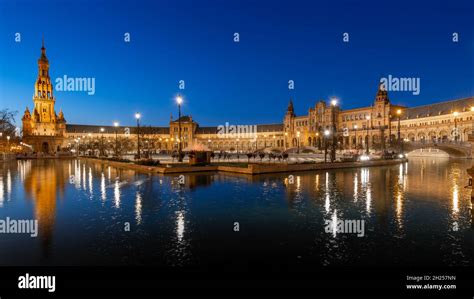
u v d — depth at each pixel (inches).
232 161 2149.4
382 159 2107.5
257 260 344.8
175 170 1366.9
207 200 695.1
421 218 522.3
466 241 402.9
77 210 592.4
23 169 1754.4
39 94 5654.5
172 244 395.5
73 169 1736.0
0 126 3577.8
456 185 949.2
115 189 877.2
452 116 4372.5
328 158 2778.1
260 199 705.6
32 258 349.4
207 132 7268.7
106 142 5836.6
